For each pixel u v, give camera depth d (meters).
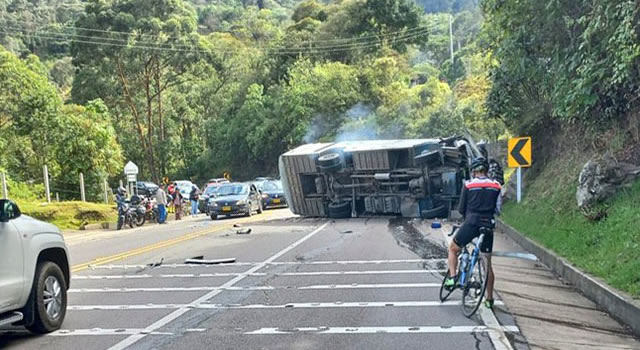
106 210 28.77
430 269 10.99
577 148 15.69
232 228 21.34
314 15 68.44
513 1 13.20
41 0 100.75
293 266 11.93
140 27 50.28
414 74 57.38
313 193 24.09
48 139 34.78
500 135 31.34
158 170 61.56
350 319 7.56
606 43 10.27
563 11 11.86
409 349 6.27
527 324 7.18
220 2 118.12
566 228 12.08
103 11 49.91
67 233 24.28
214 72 60.53
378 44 56.62
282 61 60.16
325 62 57.03
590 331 6.93
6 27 76.81
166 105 63.56
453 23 76.31
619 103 12.76
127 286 10.34
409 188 21.50
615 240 9.63
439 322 7.30
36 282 7.10
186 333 7.12
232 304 8.61
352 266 11.66
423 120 42.78
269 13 97.81
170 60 53.03
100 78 52.16
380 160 21.55
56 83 75.88
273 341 6.70
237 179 58.66
